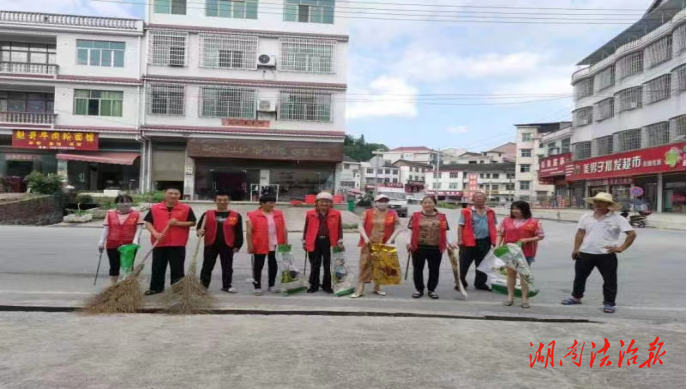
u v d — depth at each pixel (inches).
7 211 799.1
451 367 190.2
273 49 1210.0
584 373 188.7
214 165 1213.7
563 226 1085.8
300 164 1235.2
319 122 1221.1
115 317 253.1
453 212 1636.3
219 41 1192.8
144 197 1021.8
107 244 305.3
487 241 338.3
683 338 236.2
